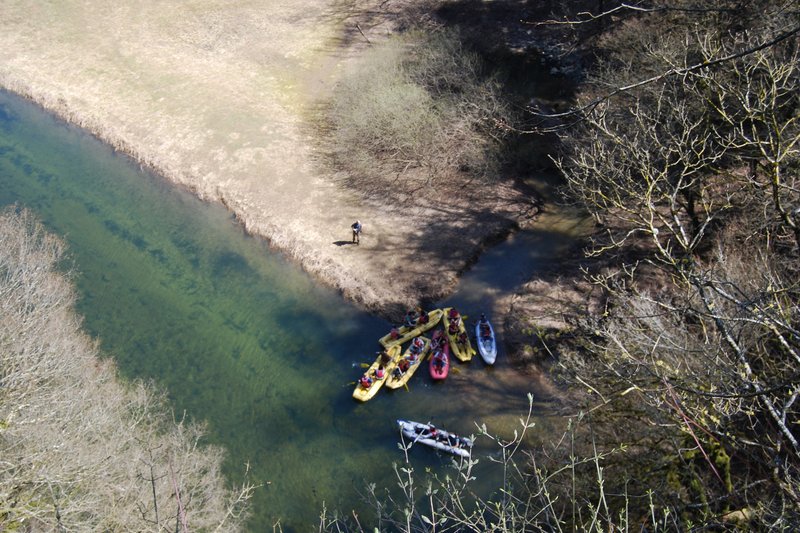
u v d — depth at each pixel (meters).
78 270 34.88
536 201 37.44
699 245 29.33
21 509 17.72
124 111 46.06
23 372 21.67
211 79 48.91
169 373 29.86
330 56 51.12
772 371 14.80
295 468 26.20
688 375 14.46
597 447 19.41
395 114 40.66
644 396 14.26
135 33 54.44
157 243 36.69
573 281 32.25
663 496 16.28
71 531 17.70
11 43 53.50
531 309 31.42
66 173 41.41
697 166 20.44
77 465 19.44
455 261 34.50
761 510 11.56
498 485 24.34
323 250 35.56
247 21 55.66
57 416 21.50
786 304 14.94
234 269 35.19
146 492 19.69
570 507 19.52
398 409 28.31
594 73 38.78
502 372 29.34
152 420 26.80
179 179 40.66
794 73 21.89
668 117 23.28
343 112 43.09
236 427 27.73
